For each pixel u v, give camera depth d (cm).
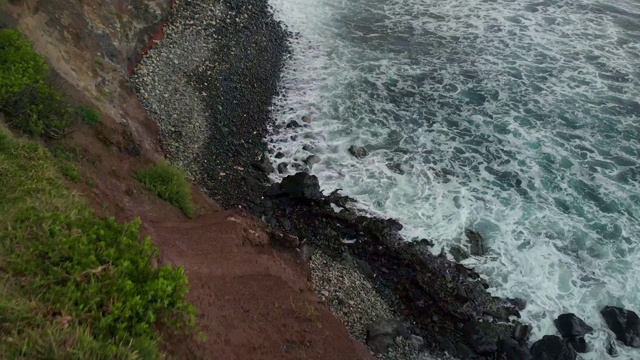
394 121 2550
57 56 1814
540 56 2997
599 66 2923
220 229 1459
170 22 2767
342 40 3069
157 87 2378
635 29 3222
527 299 1842
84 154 1511
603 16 3344
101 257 927
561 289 1880
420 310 1784
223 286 1238
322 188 2186
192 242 1362
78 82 1842
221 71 2611
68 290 834
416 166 2325
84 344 736
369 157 2355
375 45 3052
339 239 1984
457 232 2044
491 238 2033
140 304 860
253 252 1446
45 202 1050
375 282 1844
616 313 1780
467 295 1834
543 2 3494
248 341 1115
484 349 1686
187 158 2139
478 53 3017
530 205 2172
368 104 2633
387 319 1712
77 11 2106
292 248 1614
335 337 1339
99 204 1254
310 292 1487
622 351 1723
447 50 3039
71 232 973
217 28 2858
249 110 2478
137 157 1792
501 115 2608
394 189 2208
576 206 2177
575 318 1761
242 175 2162
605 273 1938
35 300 794
